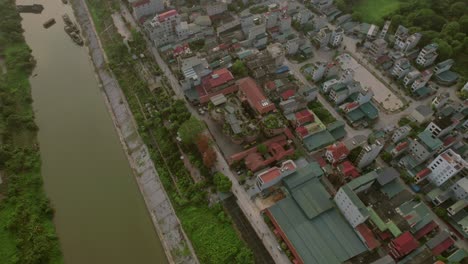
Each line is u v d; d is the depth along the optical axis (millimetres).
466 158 176625
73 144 194250
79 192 172875
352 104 195000
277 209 154000
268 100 195375
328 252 141125
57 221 161875
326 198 155375
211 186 169000
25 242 149750
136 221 163125
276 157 175750
